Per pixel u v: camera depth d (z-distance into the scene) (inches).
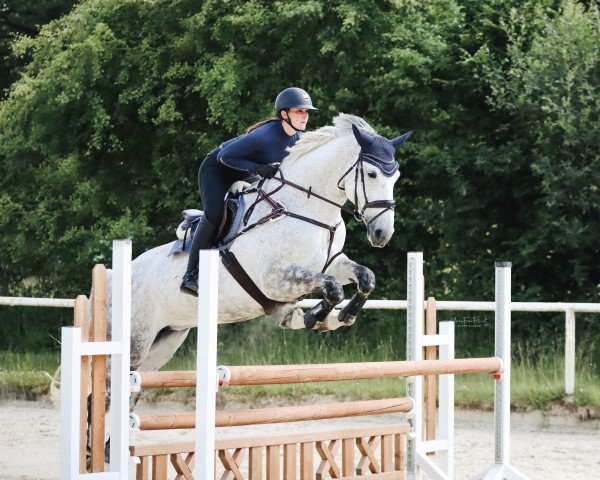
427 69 550.0
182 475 216.1
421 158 540.4
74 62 601.9
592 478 299.7
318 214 245.9
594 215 508.1
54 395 282.5
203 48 582.6
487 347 533.0
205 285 195.8
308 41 573.3
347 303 259.6
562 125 485.7
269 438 229.1
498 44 553.9
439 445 265.6
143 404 453.1
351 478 247.1
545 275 541.6
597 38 504.4
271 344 523.8
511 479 263.0
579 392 406.6
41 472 305.6
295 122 252.4
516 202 545.6
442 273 579.8
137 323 267.6
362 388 437.4
